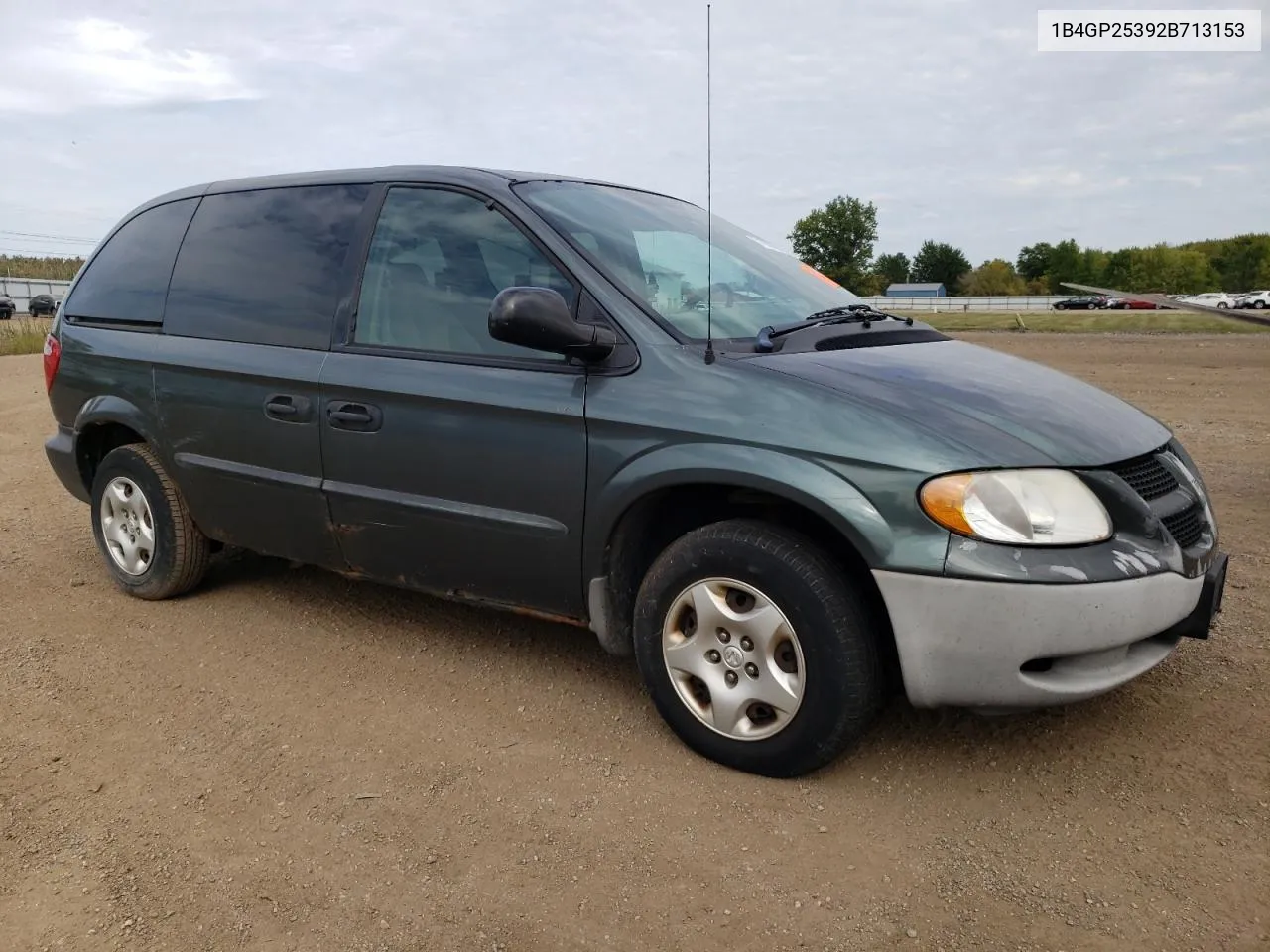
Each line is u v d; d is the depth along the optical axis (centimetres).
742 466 285
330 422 373
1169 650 296
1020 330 3009
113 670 388
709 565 298
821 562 281
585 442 315
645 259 356
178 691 368
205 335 421
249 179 441
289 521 399
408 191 383
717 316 338
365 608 453
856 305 400
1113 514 277
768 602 289
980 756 311
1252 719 329
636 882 253
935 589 266
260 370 391
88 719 347
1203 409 1044
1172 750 311
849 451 275
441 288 362
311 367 379
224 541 438
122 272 471
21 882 257
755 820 279
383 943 234
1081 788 292
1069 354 1880
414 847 270
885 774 301
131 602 466
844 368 307
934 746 317
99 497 475
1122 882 249
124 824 283
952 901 244
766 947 229
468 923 240
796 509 302
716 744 305
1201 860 257
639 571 335
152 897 251
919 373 312
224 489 418
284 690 368
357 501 371
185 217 455
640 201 411
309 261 399
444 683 372
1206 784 291
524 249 346
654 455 301
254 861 265
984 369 332
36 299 4028
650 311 324
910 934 232
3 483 746
